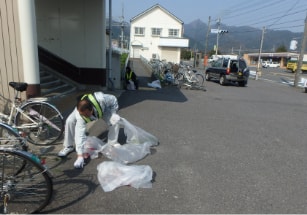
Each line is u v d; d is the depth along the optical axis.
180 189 3.12
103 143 4.08
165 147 4.43
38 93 4.70
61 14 8.66
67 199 2.77
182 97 9.85
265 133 5.70
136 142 4.18
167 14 45.59
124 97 8.73
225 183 3.32
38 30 8.76
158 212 2.66
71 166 3.51
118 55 10.27
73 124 3.74
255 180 3.45
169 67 15.16
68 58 8.92
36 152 3.85
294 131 6.02
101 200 2.79
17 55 4.47
